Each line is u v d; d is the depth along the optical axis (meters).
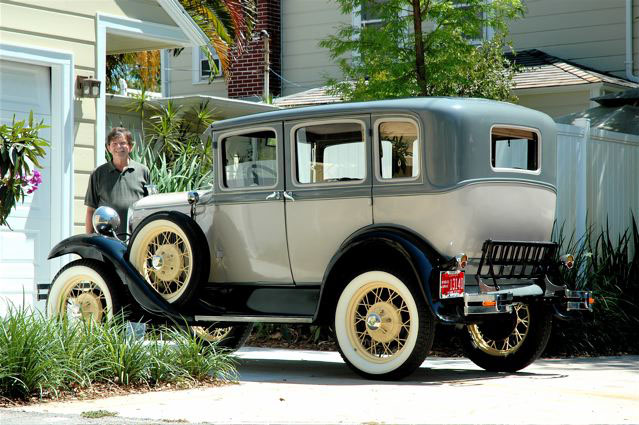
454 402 7.34
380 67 16.23
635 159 13.92
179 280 9.88
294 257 9.41
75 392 7.63
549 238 9.85
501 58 19.39
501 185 9.06
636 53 22.02
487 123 8.96
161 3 13.92
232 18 21.33
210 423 6.40
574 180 12.73
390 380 8.71
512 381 8.82
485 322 9.80
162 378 8.27
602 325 11.77
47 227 12.56
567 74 20.97
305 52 25.50
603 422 6.56
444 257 8.75
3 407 7.02
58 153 12.64
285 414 6.78
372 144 8.98
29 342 7.55
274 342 12.35
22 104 12.41
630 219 13.78
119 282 9.91
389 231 8.69
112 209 10.41
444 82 16.70
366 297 8.99
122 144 11.13
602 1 22.28
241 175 9.73
